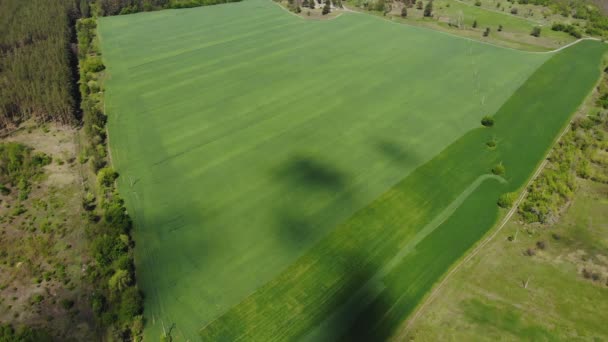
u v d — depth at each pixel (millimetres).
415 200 70188
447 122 91500
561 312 53281
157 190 71688
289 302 54094
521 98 101625
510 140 86062
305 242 62281
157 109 95062
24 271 58031
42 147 82562
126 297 52938
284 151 80812
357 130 87625
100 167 76312
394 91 103375
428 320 52281
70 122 90125
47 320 52125
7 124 88875
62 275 57438
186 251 60781
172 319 51969
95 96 100188
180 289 55562
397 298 54844
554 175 73500
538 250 61594
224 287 55781
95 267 58469
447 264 59438
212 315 52406
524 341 50094
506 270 58719
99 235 62000
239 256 60094
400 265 59125
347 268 58594
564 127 90812
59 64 106875
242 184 72688
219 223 65188
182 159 78875
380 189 72250
